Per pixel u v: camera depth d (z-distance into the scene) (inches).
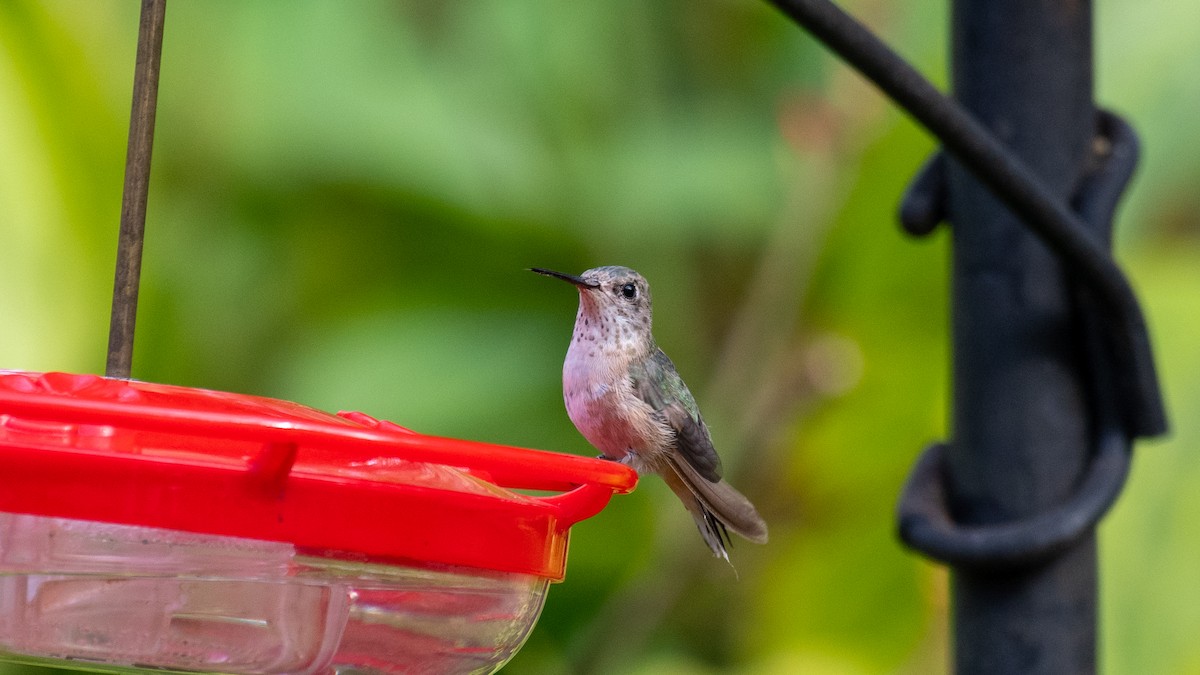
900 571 390.9
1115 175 198.7
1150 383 189.9
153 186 413.1
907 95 168.6
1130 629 340.5
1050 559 191.3
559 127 444.5
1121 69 413.7
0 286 337.1
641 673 403.2
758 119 459.2
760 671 393.7
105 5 376.5
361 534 153.6
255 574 152.0
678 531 408.8
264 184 418.9
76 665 159.0
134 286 177.2
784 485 406.3
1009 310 197.2
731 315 440.1
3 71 347.6
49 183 347.3
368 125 422.6
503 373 412.2
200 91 418.9
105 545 146.8
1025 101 199.5
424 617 162.9
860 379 392.5
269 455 147.9
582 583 410.6
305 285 421.4
